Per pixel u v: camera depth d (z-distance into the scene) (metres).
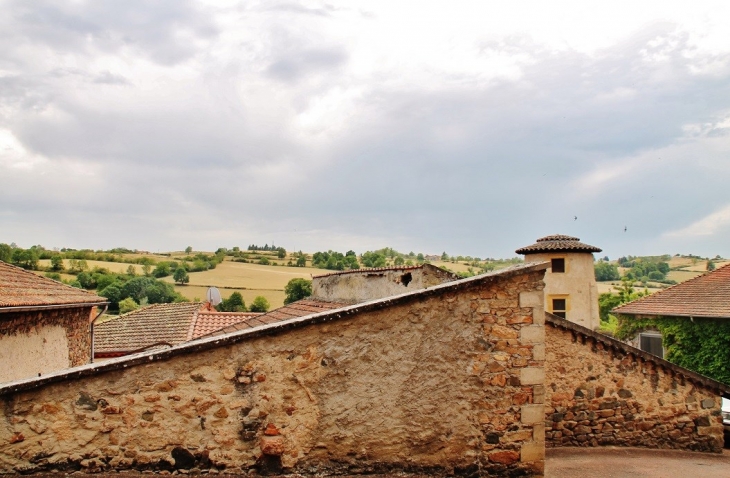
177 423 6.04
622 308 25.17
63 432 5.77
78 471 5.79
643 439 10.92
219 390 6.16
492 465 6.80
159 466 5.96
